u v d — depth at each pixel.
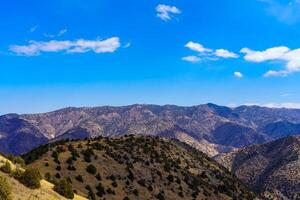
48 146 147.25
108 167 140.50
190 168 187.75
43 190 43.00
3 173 40.25
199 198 151.88
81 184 118.06
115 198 120.19
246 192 195.88
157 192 138.88
